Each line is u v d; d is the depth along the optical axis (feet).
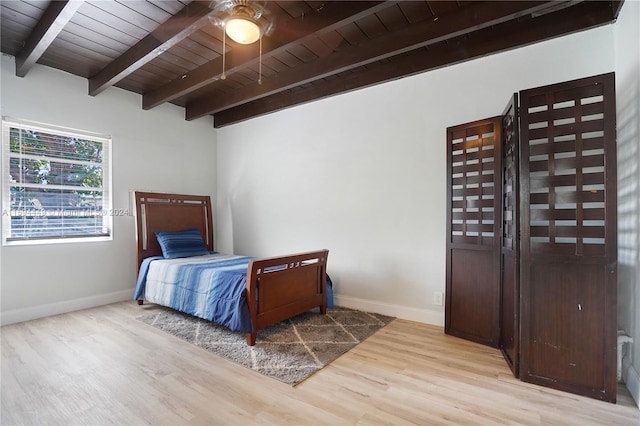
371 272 11.87
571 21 8.06
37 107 11.15
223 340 9.16
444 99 10.45
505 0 7.41
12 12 8.33
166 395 6.39
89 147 12.56
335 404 6.12
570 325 6.57
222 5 7.42
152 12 8.31
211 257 13.50
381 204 11.68
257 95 12.43
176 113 15.34
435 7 8.01
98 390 6.54
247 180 15.80
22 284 10.76
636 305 6.47
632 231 6.73
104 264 12.82
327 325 10.34
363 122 12.12
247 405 6.07
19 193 10.83
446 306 9.71
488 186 8.95
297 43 8.66
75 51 10.36
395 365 7.70
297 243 13.97
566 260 6.62
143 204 13.43
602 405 6.12
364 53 9.45
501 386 6.79
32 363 7.69
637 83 6.54
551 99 6.86
